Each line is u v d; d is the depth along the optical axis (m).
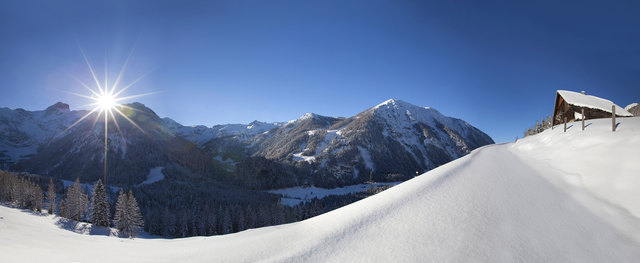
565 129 22.81
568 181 12.45
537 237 7.35
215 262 10.23
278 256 9.27
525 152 25.69
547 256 6.45
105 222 65.12
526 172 15.40
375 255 7.70
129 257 12.31
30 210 68.31
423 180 15.80
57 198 106.00
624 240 6.88
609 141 14.21
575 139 18.06
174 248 13.48
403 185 16.55
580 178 12.17
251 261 9.50
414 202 11.50
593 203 9.48
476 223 8.52
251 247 11.07
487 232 7.86
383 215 10.78
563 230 7.66
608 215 8.40
